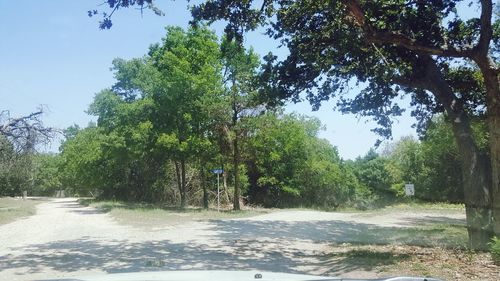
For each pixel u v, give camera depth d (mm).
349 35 13180
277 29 14625
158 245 15555
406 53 13625
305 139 49438
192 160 37406
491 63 11289
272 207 45781
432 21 12750
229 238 17719
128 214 28797
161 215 28344
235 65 33094
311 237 18500
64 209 38781
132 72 37219
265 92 15133
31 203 51562
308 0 13547
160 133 34312
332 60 14344
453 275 9625
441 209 36219
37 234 19531
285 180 48312
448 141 37375
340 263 11867
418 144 48062
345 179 52000
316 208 44469
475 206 12711
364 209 44031
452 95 13523
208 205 41344
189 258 12836
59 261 12328
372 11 12148
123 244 15820
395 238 17562
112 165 44938
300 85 15117
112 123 37094
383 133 16344
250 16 12969
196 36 35031
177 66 33875
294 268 11383
